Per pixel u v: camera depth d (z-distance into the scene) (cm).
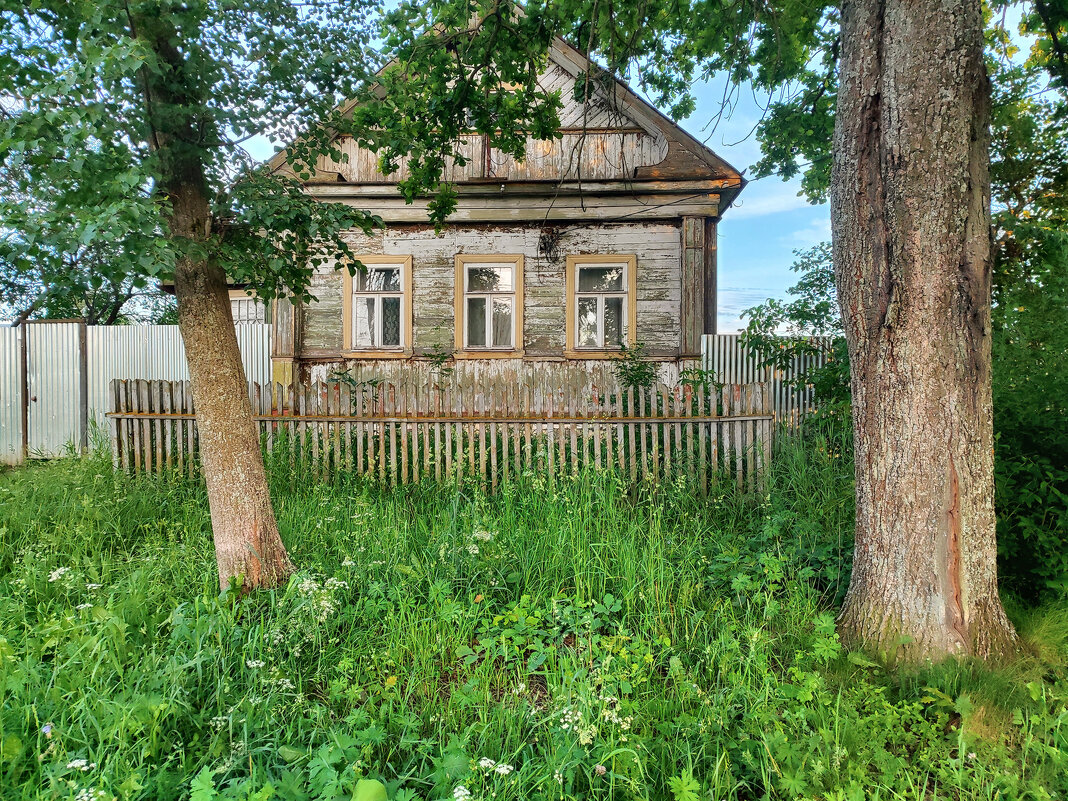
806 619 332
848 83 323
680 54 720
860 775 211
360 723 238
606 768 215
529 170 1004
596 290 998
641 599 355
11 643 278
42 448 890
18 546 439
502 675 289
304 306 1013
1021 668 290
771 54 663
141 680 244
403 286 1009
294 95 374
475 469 623
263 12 338
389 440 647
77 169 257
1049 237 375
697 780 210
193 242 311
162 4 280
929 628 294
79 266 276
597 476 536
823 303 760
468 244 1003
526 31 586
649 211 960
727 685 273
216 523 375
